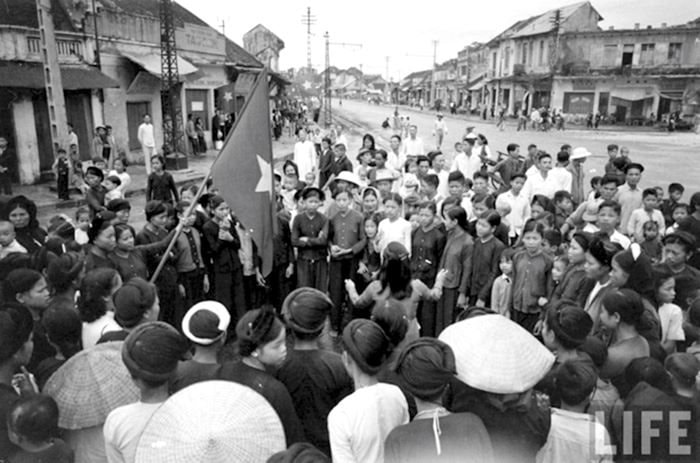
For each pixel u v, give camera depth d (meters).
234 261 6.52
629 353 3.52
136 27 21.64
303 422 3.31
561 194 7.68
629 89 50.94
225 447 2.04
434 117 68.19
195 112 27.22
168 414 2.15
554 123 48.06
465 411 2.66
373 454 2.61
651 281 4.26
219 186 4.87
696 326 3.94
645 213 7.20
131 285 3.62
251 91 4.85
